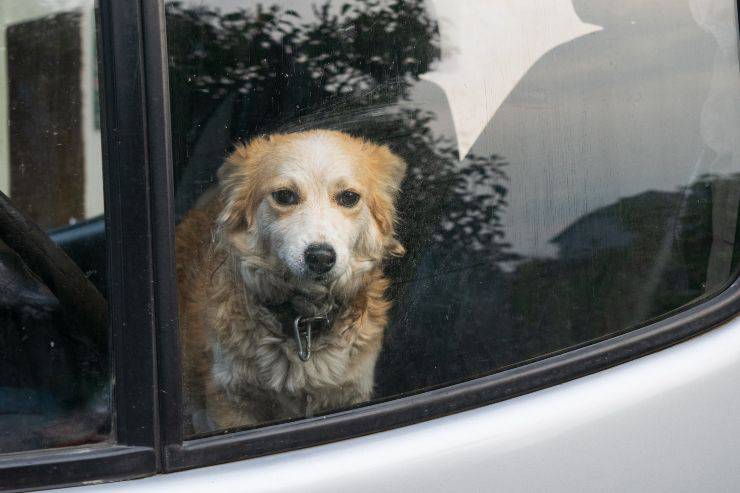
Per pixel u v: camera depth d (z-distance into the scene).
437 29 1.66
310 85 1.58
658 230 1.80
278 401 1.57
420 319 1.66
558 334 1.73
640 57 1.81
